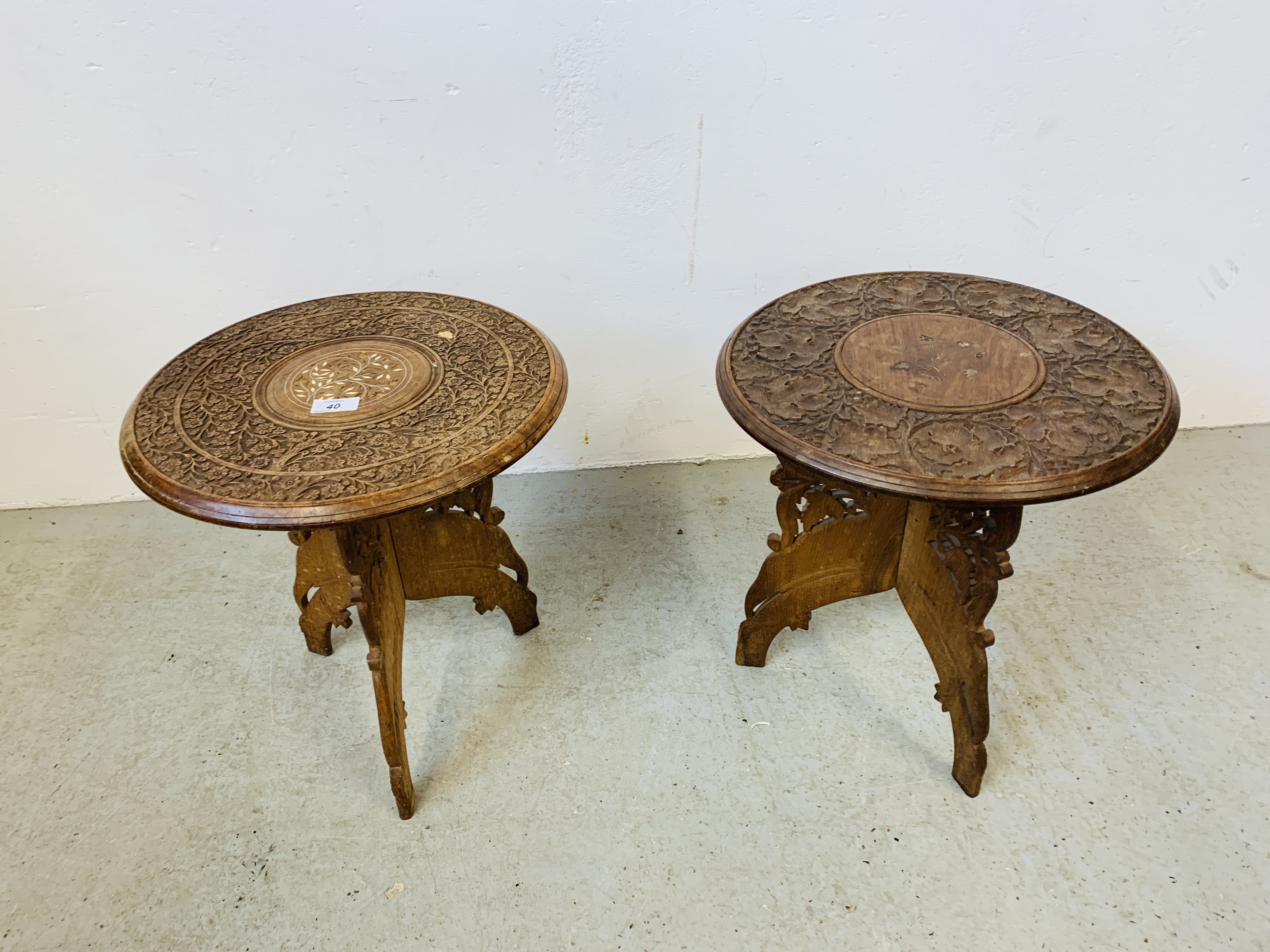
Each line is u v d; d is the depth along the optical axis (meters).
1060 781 1.75
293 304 1.98
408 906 1.57
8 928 1.54
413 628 2.19
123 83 1.94
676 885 1.59
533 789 1.77
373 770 1.83
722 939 1.50
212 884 1.61
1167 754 1.79
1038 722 1.87
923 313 1.81
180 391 1.61
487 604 2.06
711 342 2.53
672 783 1.78
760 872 1.60
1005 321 1.77
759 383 1.59
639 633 2.15
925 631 1.75
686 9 1.97
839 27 2.02
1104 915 1.51
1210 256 2.43
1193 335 2.59
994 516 1.42
